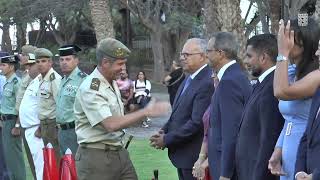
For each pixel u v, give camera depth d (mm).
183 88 5426
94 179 4820
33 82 7656
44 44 37750
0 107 8258
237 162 4309
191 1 29359
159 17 30547
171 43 32750
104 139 4801
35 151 7617
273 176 4082
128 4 30516
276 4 13477
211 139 4680
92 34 35375
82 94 4766
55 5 30797
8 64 8258
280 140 3973
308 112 3770
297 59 3807
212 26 10273
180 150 5203
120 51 4750
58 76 7398
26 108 7609
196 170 4953
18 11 32562
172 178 7973
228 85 4500
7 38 37281
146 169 8711
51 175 5359
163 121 16719
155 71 31297
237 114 4453
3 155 7777
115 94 4832
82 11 31891
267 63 4145
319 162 3357
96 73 4812
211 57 4660
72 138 6707
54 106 7340
